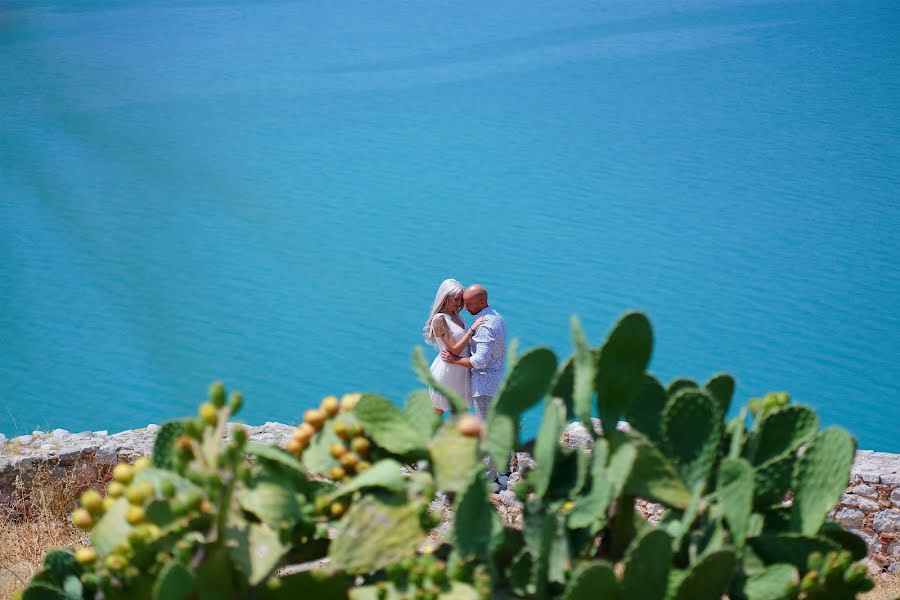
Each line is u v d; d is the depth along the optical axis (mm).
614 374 3307
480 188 30766
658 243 26266
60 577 3260
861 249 25734
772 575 3275
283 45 48812
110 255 23875
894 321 21906
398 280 24172
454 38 50250
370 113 38844
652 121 36938
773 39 47344
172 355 19719
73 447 8094
